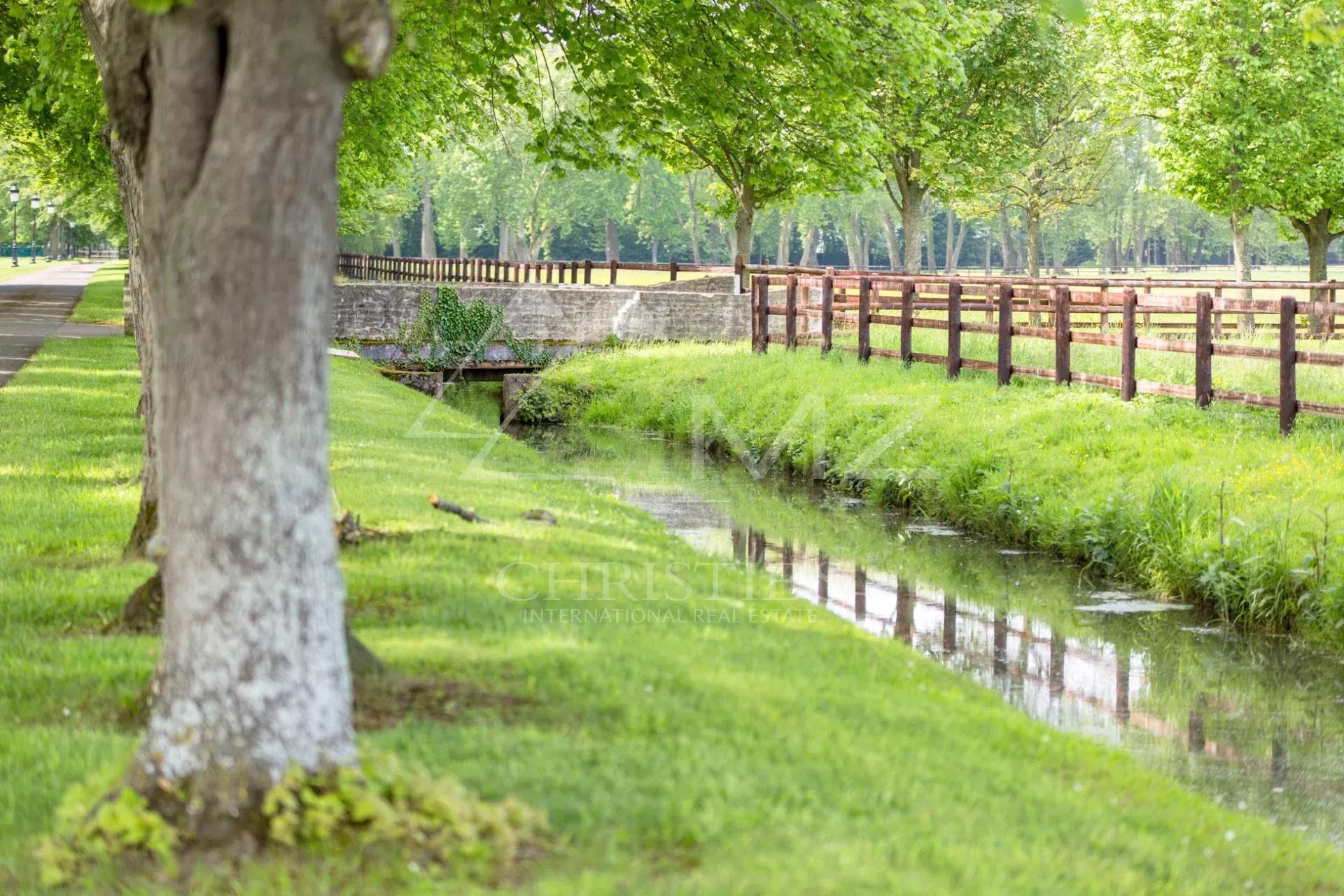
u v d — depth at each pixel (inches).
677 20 935.7
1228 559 783.7
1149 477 937.5
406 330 2032.5
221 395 291.6
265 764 292.2
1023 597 810.8
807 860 289.7
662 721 378.0
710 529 983.6
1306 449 946.7
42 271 5757.9
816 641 524.1
